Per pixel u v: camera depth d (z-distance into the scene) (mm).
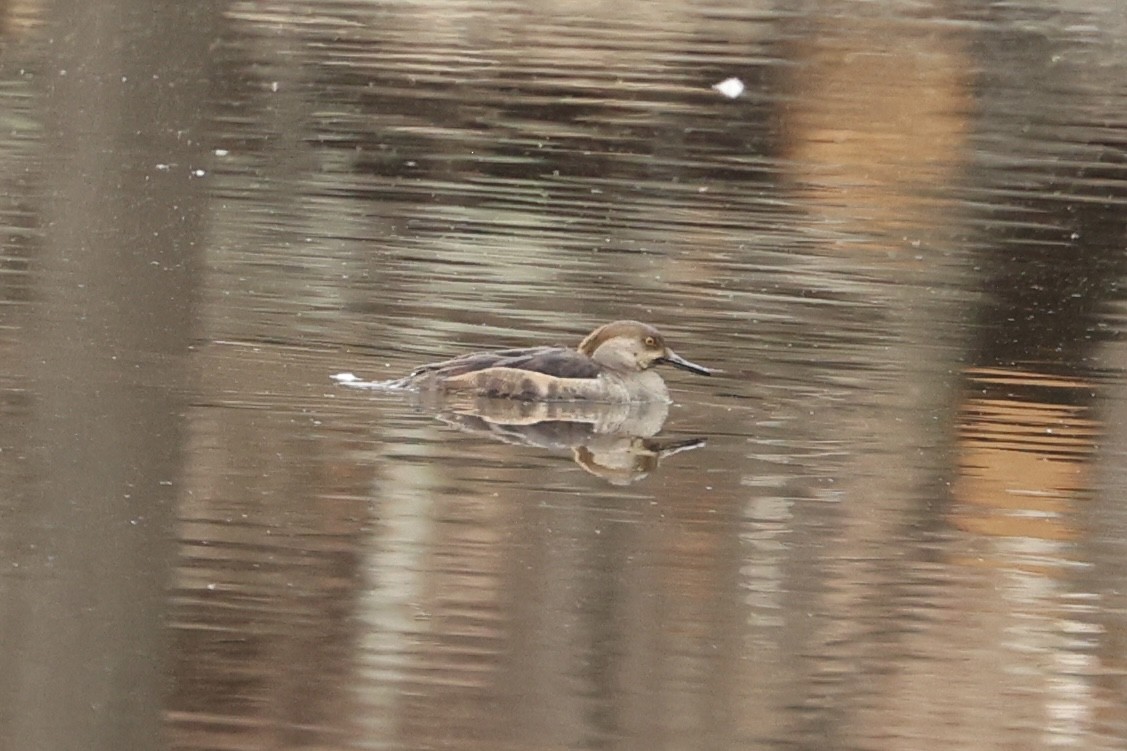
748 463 20922
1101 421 22906
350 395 22453
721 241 32594
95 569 17312
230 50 48031
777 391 23719
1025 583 17953
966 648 16562
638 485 20000
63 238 29594
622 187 36938
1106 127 45062
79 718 14680
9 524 18141
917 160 40969
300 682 15406
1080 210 37000
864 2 59844
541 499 19484
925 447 21625
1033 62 52281
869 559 18328
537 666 15820
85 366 22688
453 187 35969
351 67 47031
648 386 22922
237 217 32156
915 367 25062
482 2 57125
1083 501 20062
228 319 25250
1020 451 21609
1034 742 14945
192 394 21953
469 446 21000
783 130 43219
